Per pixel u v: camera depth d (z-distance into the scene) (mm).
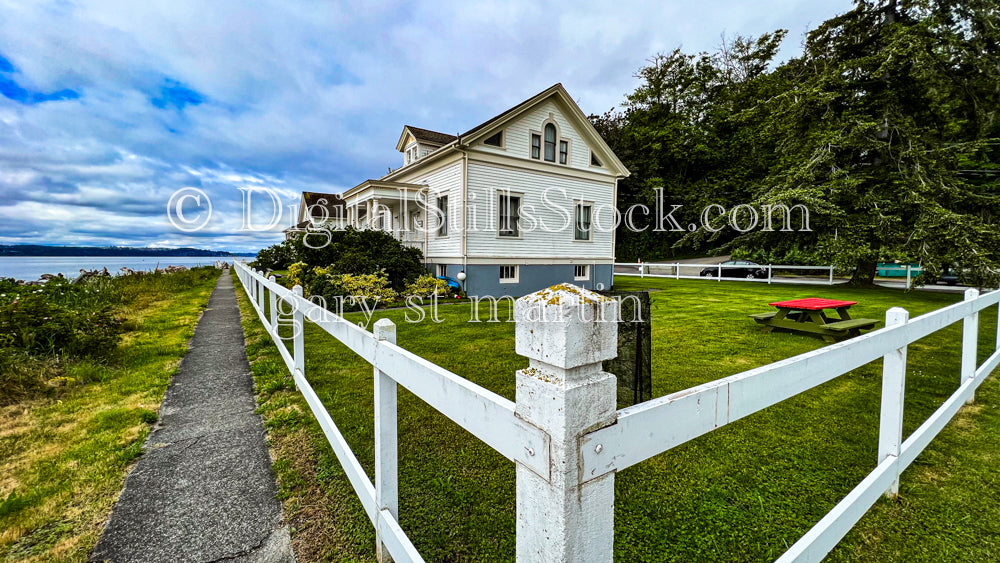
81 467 2434
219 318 8180
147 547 1766
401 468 2412
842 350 1521
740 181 24438
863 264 14609
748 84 26547
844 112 13820
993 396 3504
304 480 2291
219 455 2594
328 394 3672
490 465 2441
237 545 1777
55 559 1691
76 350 4469
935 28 13008
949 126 13984
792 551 1214
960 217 11016
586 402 755
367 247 11516
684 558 1683
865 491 1692
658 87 28453
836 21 14711
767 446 2627
